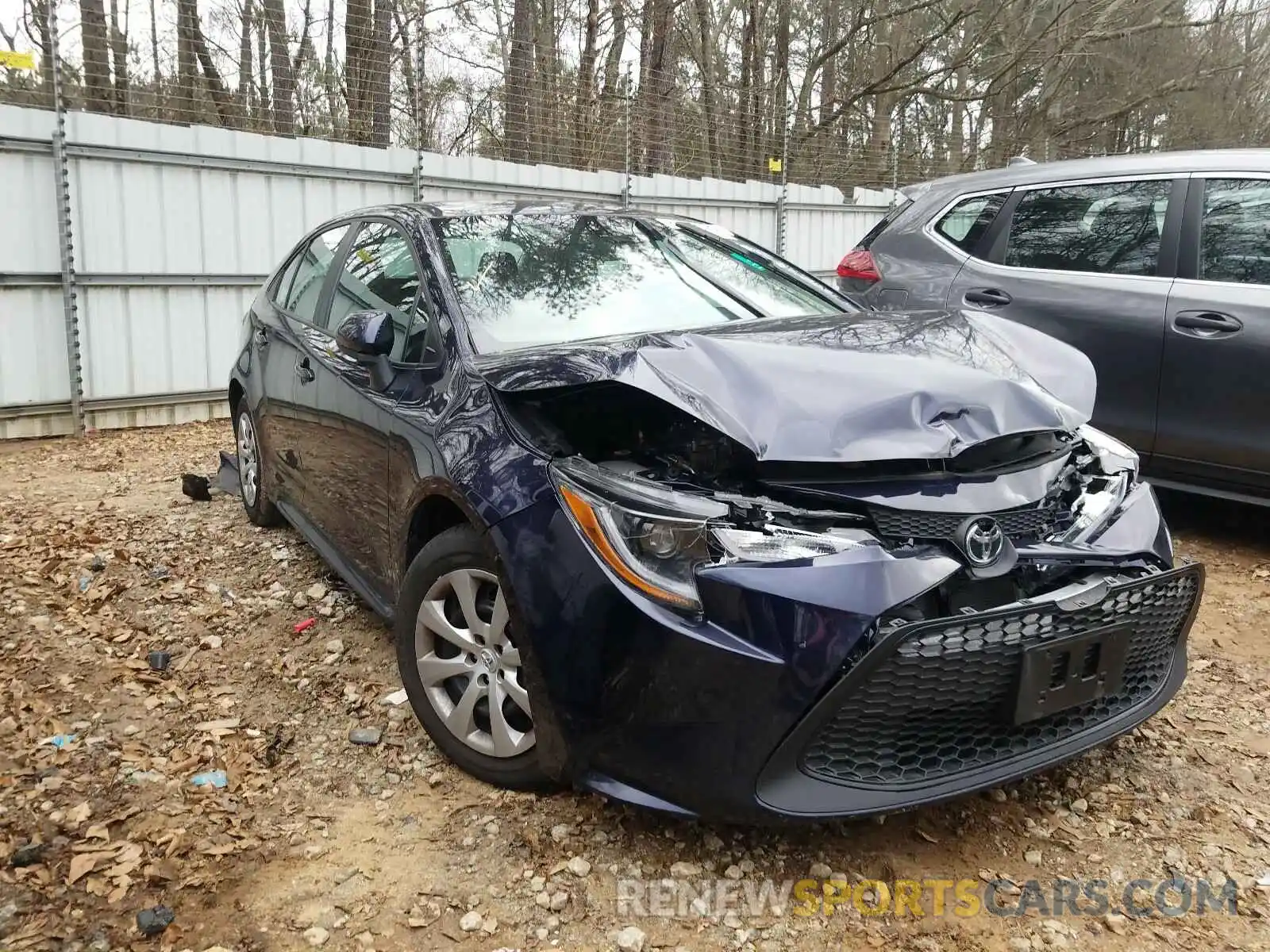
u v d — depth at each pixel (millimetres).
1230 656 3740
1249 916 2320
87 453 7059
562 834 2559
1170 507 5598
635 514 2316
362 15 10125
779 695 2170
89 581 4312
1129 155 5145
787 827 2398
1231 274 4574
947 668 2260
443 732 2838
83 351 7629
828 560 2219
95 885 2342
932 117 22922
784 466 2396
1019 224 5320
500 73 11453
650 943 2201
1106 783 2875
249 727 3121
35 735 3020
